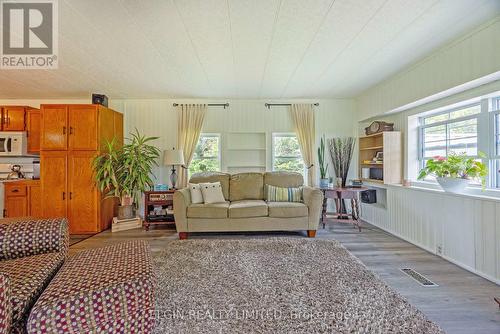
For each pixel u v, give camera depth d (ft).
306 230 12.06
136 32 8.10
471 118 9.36
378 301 6.12
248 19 7.43
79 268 4.80
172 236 12.19
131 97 15.61
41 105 12.98
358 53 9.67
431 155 11.52
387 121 14.24
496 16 7.15
